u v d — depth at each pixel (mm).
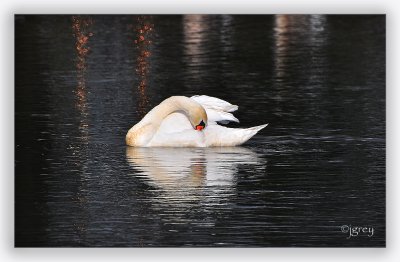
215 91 23484
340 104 21906
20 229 14492
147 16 34281
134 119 20656
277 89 23641
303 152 18078
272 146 18516
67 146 18562
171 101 18641
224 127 18656
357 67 26172
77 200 15500
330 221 14656
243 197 15562
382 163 17312
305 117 20750
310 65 26547
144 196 15633
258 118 20734
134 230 14312
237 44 29641
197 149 18406
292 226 14430
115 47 29391
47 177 16672
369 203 15336
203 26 32750
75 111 21422
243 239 13984
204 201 15391
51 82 24641
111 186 16141
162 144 18516
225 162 17422
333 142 18734
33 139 19062
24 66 26656
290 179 16438
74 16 33781
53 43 29750
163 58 27828
